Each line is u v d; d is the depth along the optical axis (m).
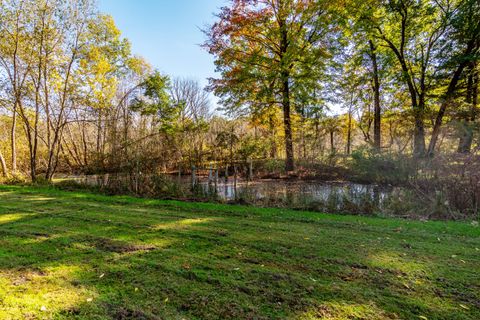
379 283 2.77
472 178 6.09
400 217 5.89
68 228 4.72
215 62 14.74
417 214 6.00
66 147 18.62
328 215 6.02
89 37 12.64
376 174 10.20
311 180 12.23
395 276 2.93
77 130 19.27
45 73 11.90
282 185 10.68
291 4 12.96
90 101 12.74
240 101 14.81
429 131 9.87
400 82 14.56
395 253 3.61
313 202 6.85
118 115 11.55
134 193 8.70
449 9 12.18
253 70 14.17
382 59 15.12
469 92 12.39
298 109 14.58
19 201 7.36
